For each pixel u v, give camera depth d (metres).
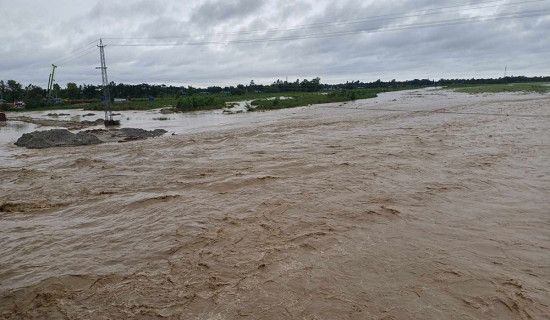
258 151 15.39
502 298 4.62
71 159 15.05
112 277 5.51
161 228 7.30
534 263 5.48
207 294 4.95
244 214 7.86
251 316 4.47
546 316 4.30
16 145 19.88
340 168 11.59
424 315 4.37
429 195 8.65
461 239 6.33
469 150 13.69
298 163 12.56
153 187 10.38
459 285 4.93
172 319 4.48
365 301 4.66
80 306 4.84
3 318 4.67
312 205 8.25
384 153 13.65
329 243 6.29
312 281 5.15
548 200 8.15
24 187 10.83
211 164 13.12
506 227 6.79
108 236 7.05
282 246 6.25
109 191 10.12
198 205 8.59
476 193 8.73
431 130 19.56
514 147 13.97
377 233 6.64
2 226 7.73
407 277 5.17
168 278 5.41
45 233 7.30
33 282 5.45
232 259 5.89
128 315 4.61
